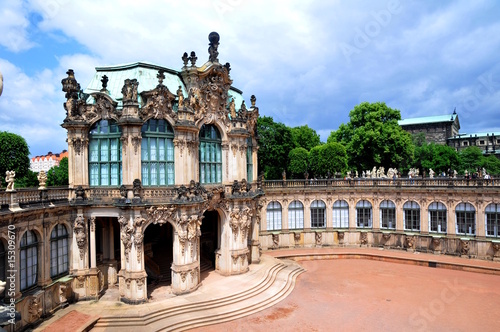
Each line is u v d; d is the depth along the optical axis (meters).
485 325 31.30
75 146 35.88
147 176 36.06
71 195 35.94
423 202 54.34
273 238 57.25
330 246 59.06
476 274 45.88
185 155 36.91
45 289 31.11
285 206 58.53
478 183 50.47
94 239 35.91
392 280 43.78
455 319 32.53
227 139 42.34
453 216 52.22
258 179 52.84
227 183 42.56
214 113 40.72
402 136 83.19
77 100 36.16
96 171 36.47
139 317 30.92
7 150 76.94
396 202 56.41
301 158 79.25
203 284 39.16
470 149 112.06
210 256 48.53
